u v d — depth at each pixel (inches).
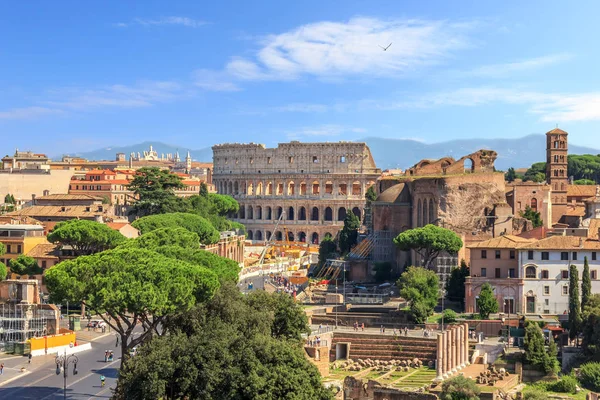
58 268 5241.1
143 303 4854.8
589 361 6427.2
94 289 5064.0
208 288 5191.9
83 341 7066.9
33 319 6968.5
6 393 5438.0
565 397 5812.0
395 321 7588.6
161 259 5551.2
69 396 5378.9
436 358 6569.9
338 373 6540.4
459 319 7377.0
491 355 6742.1
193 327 4926.2
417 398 5344.5
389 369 6624.0
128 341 6983.3
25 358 6525.6
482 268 7746.1
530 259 7554.1
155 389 4094.5
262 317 5270.7
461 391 5531.5
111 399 4456.2
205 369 4185.5
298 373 4333.2
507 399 5590.6
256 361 4301.2
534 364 6338.6
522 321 7175.2
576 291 6776.6
